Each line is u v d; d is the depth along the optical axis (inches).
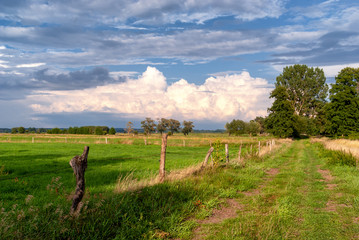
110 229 215.3
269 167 650.2
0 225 179.9
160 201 288.4
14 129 4618.6
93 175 506.3
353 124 2439.7
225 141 1879.9
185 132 6619.1
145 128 6476.4
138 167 638.5
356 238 215.8
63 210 226.8
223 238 211.5
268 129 3189.0
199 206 296.8
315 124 3590.1
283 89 3009.4
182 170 461.1
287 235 216.1
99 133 3865.7
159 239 208.5
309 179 500.1
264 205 313.6
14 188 379.9
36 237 182.9
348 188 404.2
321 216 269.4
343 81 2519.7
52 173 527.8
